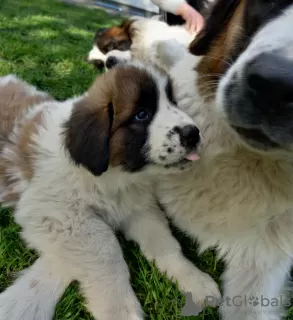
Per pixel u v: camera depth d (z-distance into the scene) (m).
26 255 0.39
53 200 0.39
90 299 0.35
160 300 0.35
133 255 0.40
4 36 0.96
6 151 0.45
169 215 0.42
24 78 0.73
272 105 0.25
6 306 0.34
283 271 0.38
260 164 0.35
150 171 0.38
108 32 1.02
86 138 0.37
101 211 0.41
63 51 0.95
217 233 0.38
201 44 0.38
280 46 0.26
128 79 0.37
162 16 1.06
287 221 0.37
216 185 0.37
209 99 0.36
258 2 0.32
